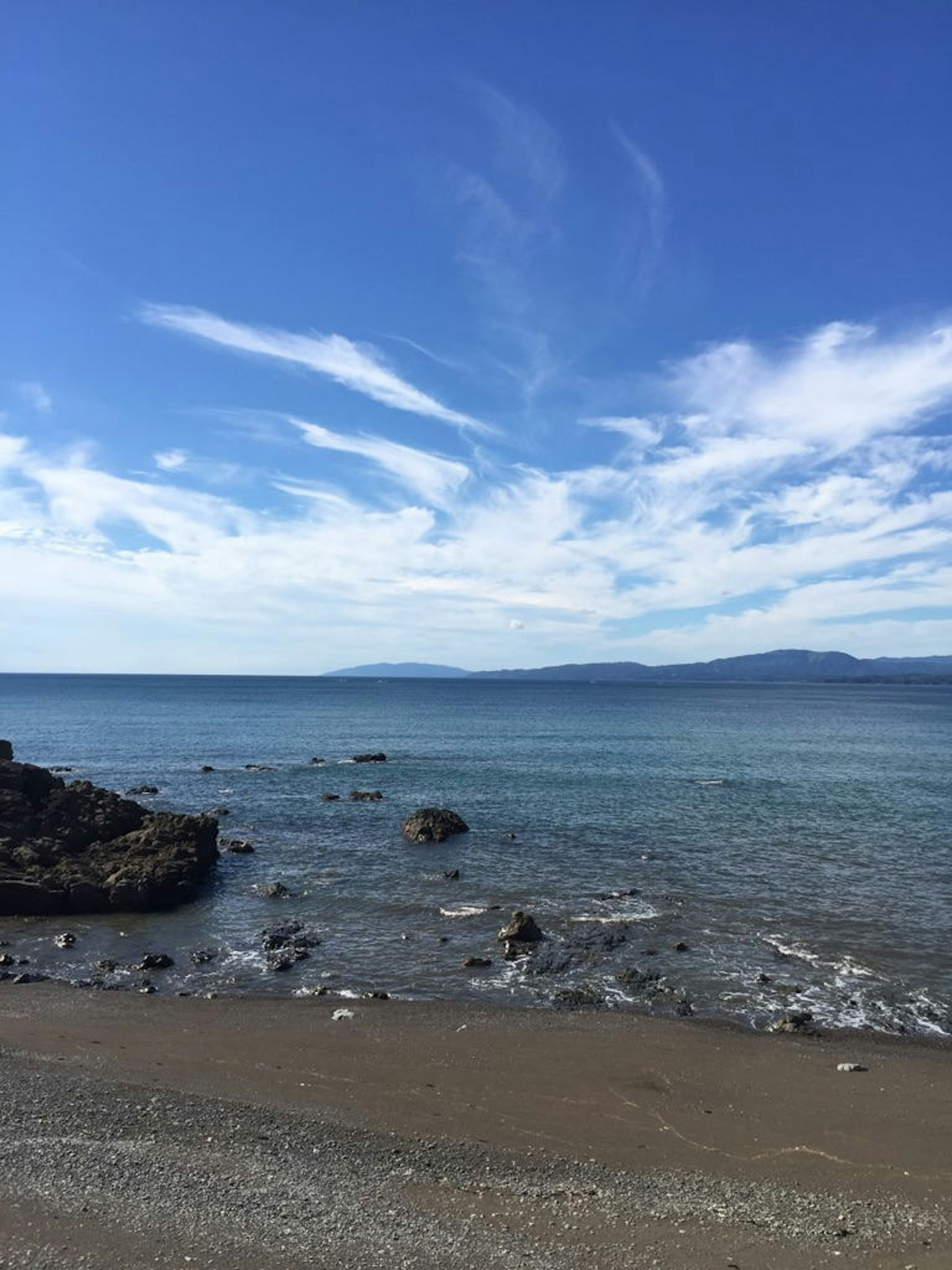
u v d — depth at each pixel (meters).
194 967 19.83
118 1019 16.31
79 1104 12.34
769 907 24.73
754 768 61.12
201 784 51.25
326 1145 11.31
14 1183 9.96
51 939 21.95
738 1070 14.27
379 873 28.75
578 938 21.77
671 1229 9.41
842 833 36.28
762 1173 10.92
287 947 21.12
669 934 22.20
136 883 24.72
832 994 18.11
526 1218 9.55
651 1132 12.05
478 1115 12.46
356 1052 14.82
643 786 50.44
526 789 48.84
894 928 22.81
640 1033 15.90
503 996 17.95
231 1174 10.38
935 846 33.88
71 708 131.50
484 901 25.28
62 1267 8.35
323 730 94.06
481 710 144.12
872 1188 10.56
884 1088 13.66
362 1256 8.67
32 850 27.70
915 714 149.12
